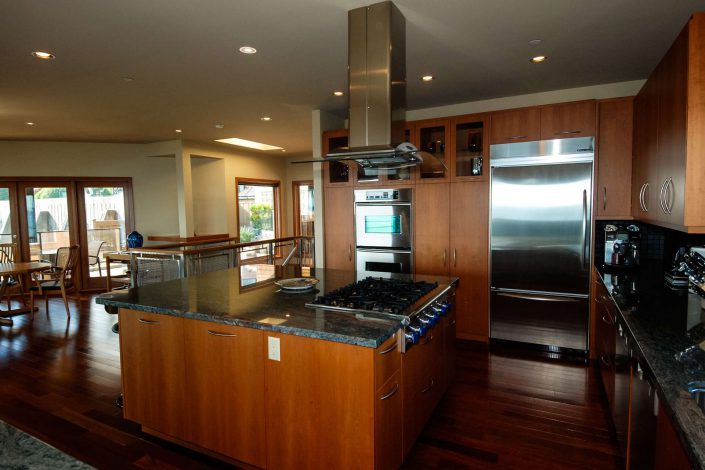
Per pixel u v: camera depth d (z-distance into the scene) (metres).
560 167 3.70
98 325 4.95
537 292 3.87
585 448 2.34
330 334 1.77
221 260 5.09
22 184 6.86
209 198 7.97
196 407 2.22
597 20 2.60
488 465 2.21
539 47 3.05
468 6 2.40
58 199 7.09
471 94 4.33
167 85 3.85
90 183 7.22
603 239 3.78
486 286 4.15
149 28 2.62
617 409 2.22
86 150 7.12
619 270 3.39
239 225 8.26
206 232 8.03
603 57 3.26
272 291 2.65
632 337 1.82
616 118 3.59
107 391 3.15
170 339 2.27
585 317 3.69
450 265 4.30
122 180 7.34
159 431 2.41
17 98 4.17
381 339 1.73
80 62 3.21
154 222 7.55
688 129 1.88
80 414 2.80
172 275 4.65
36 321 5.14
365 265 4.73
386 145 2.44
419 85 4.00
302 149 8.23
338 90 4.07
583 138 3.62
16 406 2.92
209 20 2.53
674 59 2.12
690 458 1.00
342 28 2.67
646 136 2.87
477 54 3.18
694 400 1.22
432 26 2.68
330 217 4.92
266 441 2.02
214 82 3.78
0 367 3.63
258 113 5.04
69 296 6.74
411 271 4.48
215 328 2.11
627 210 3.58
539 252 3.83
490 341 4.12
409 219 4.45
